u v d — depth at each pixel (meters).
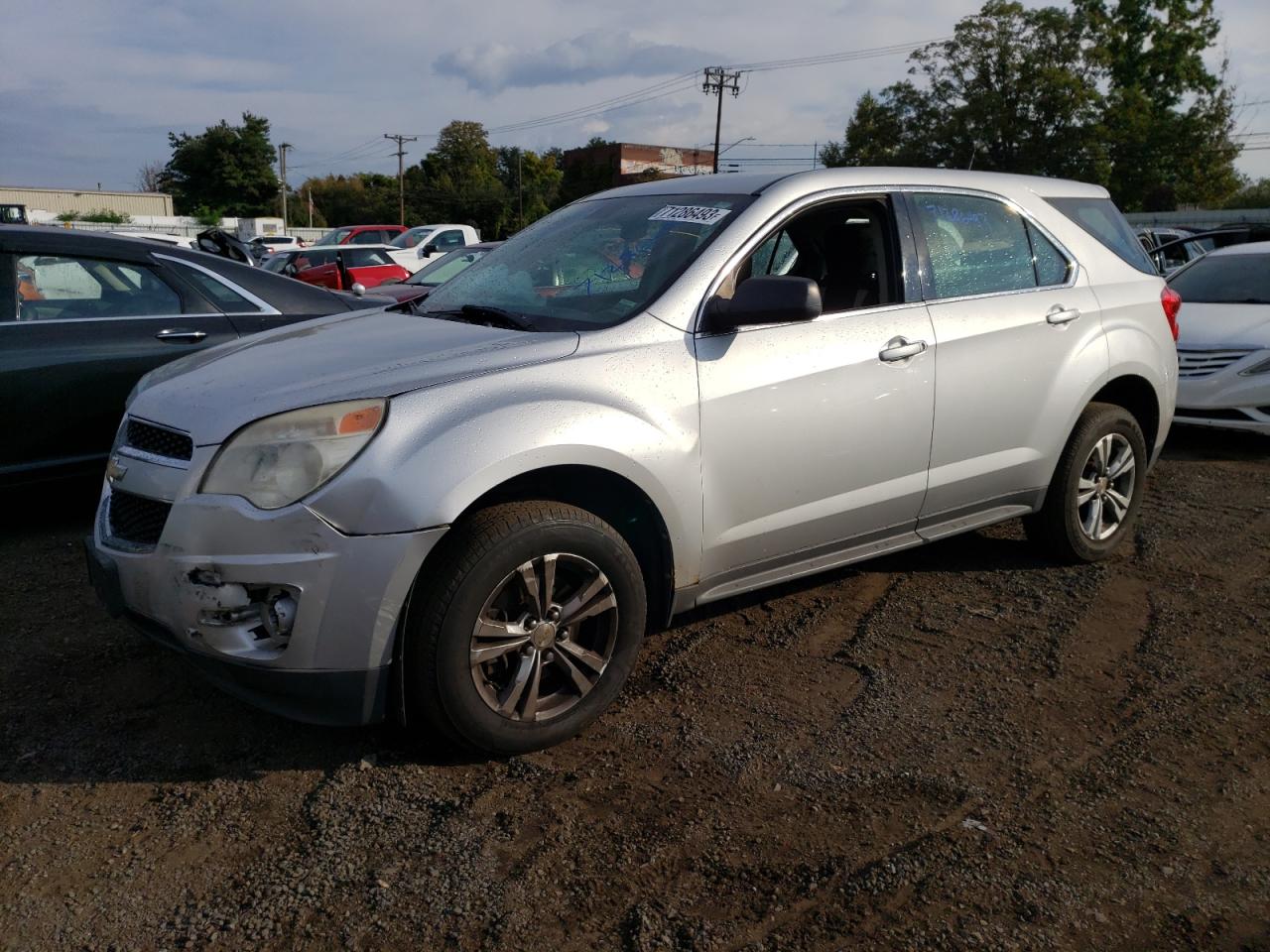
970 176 4.29
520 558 2.85
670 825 2.70
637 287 3.42
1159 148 46.16
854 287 3.97
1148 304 4.73
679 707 3.35
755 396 3.35
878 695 3.44
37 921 2.35
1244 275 8.38
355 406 2.75
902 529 3.97
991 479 4.16
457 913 2.37
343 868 2.53
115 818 2.74
